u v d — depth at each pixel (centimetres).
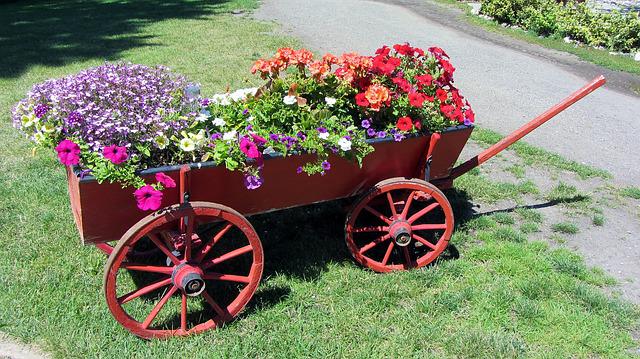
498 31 1401
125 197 312
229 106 381
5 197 497
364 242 457
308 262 422
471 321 371
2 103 750
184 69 915
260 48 1077
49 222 459
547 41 1318
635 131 792
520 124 790
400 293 391
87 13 1495
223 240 443
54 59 991
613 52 1265
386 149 382
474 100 884
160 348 333
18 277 388
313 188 376
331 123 368
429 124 396
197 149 331
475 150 677
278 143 339
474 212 525
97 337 339
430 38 1288
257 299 380
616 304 393
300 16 1451
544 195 573
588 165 661
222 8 1534
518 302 388
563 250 465
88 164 306
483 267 433
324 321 362
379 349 343
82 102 326
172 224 332
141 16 1422
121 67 372
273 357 333
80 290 379
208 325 351
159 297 378
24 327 341
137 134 323
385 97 379
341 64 412
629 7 1448
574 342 357
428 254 419
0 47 1088
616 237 498
